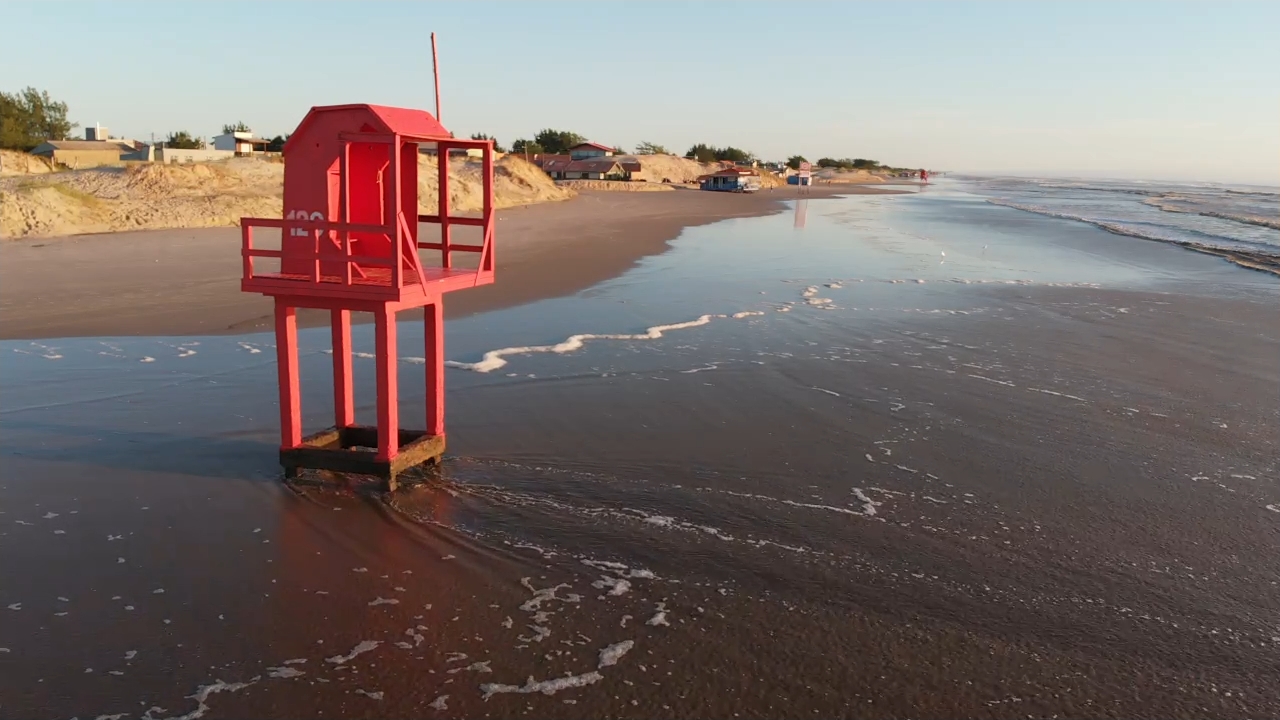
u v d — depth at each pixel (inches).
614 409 437.4
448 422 412.8
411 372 503.8
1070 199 3422.7
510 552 280.7
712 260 1069.1
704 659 222.2
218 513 306.8
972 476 354.6
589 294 789.2
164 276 834.2
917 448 386.9
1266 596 261.4
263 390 463.5
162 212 1315.2
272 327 621.9
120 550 277.1
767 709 202.8
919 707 205.0
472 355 545.6
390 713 198.7
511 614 242.7
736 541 291.1
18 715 194.9
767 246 1262.3
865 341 599.5
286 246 326.6
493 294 782.5
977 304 755.4
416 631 233.3
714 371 514.6
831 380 497.4
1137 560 283.1
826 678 215.3
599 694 207.0
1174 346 595.8
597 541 289.4
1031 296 802.8
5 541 281.1
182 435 389.7
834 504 323.9
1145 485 347.6
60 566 265.4
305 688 207.6
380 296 304.7
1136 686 215.2
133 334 592.4
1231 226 1776.6
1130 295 814.5
